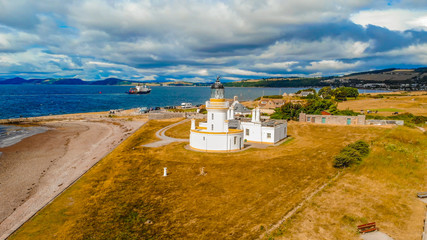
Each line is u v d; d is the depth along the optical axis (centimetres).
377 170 3788
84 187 3912
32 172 4934
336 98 16238
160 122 9950
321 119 7981
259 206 3025
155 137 7100
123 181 4009
